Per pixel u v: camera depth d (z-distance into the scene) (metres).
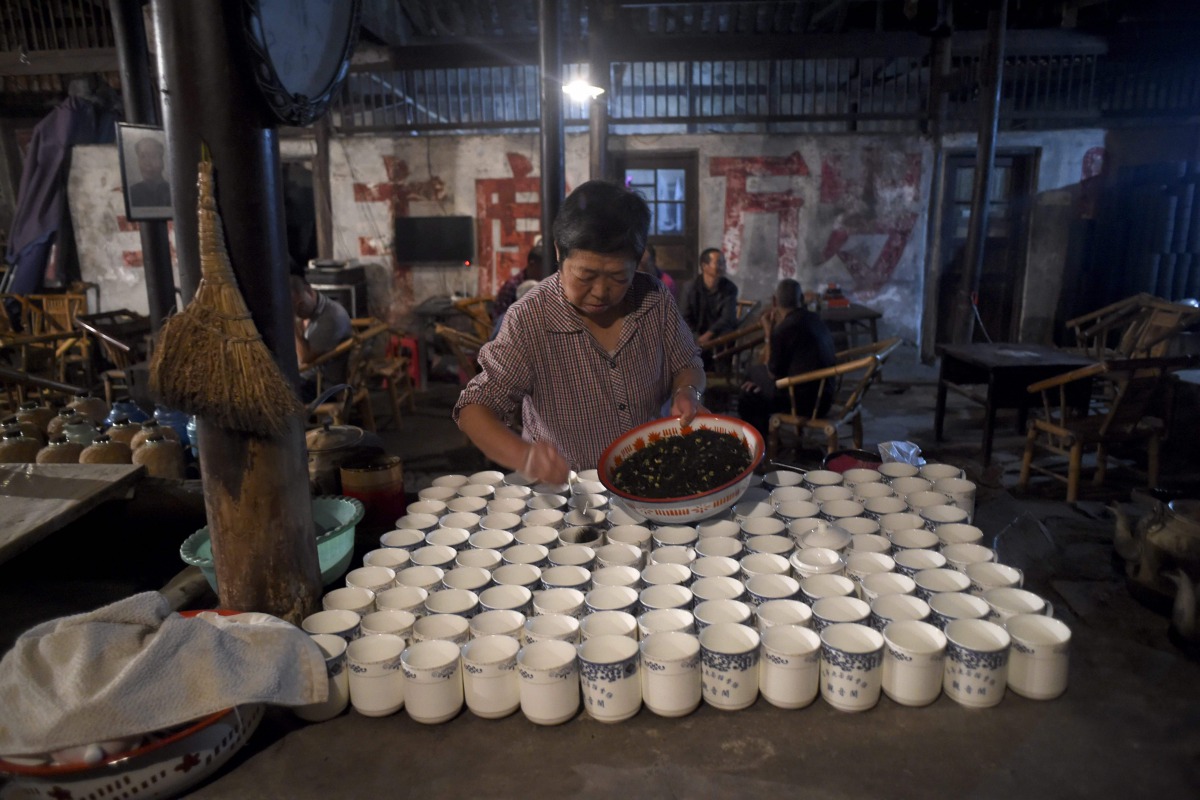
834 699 1.22
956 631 1.27
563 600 1.38
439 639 1.30
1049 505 2.00
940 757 1.12
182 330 1.23
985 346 5.16
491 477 1.98
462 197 7.50
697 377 1.87
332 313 4.75
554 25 5.02
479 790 1.09
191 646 1.12
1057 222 7.46
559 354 1.77
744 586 1.42
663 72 7.78
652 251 4.64
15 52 7.26
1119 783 1.07
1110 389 5.50
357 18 1.50
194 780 1.10
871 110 7.34
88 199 7.64
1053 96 7.43
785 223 7.41
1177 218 6.93
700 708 1.24
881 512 1.72
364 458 1.93
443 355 7.42
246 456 1.33
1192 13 6.91
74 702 1.05
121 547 2.28
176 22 1.21
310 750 1.17
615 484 1.66
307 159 7.59
